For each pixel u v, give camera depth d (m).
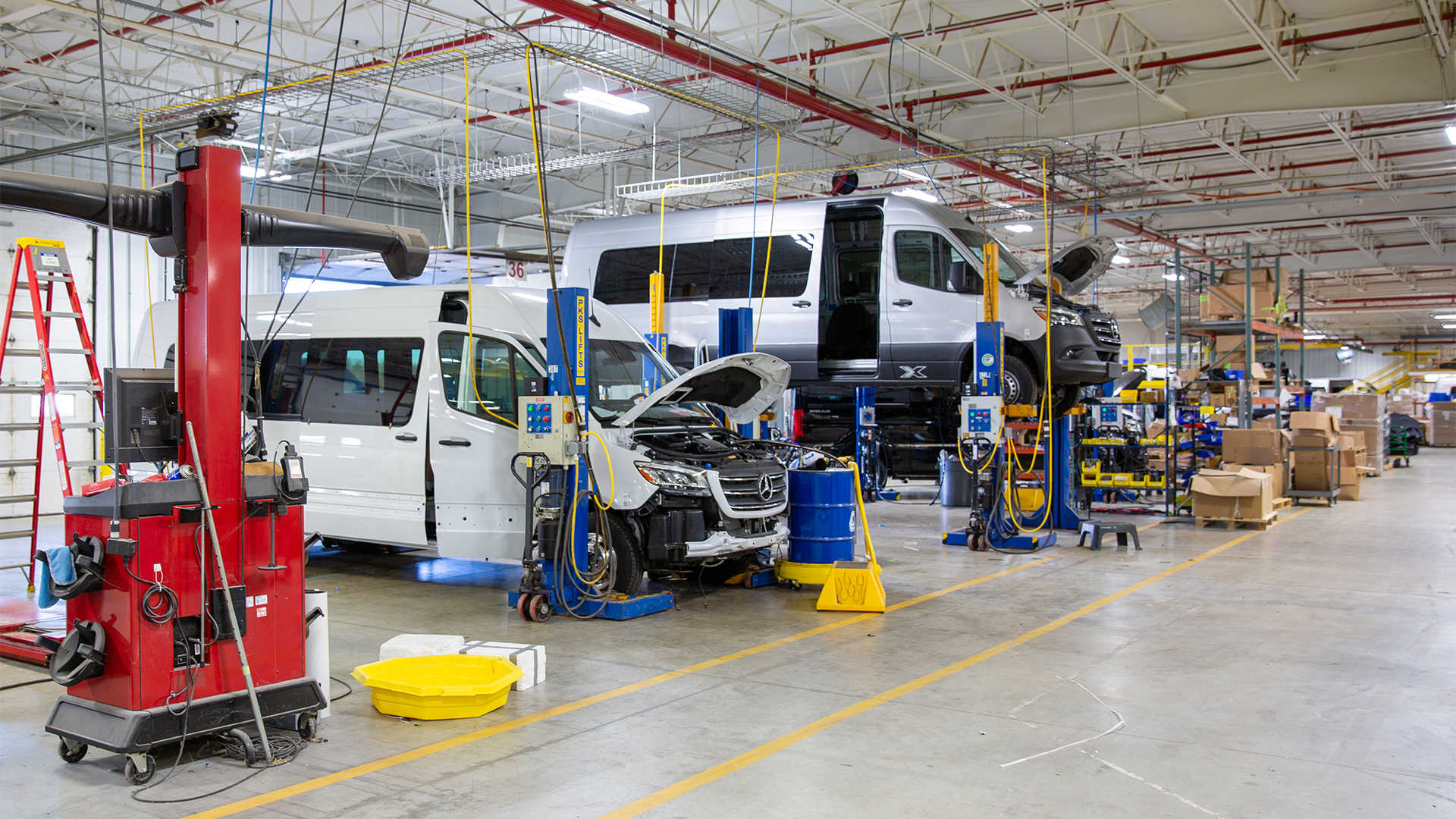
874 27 13.42
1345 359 44.94
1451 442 36.31
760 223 12.96
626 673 5.52
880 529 12.03
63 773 3.98
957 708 4.88
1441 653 6.04
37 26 13.97
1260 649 6.12
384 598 7.68
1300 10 13.85
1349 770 4.05
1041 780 3.91
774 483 7.69
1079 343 11.79
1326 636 6.47
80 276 14.68
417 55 13.13
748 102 15.11
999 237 26.27
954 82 17.20
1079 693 5.15
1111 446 14.68
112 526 3.89
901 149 18.31
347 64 14.98
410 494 7.74
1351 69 15.13
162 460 4.17
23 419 13.73
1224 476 12.24
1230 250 29.38
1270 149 19.73
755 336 12.77
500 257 19.02
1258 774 4.00
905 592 8.01
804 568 8.09
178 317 4.20
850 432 16.31
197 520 4.04
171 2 13.17
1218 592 8.03
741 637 6.41
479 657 5.14
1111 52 15.49
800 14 14.33
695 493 7.03
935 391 15.63
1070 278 12.70
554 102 17.61
